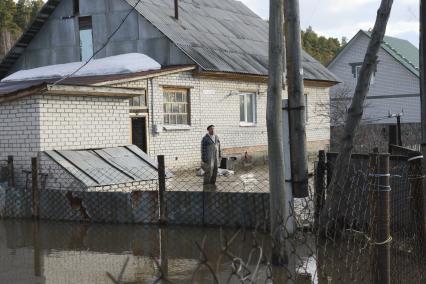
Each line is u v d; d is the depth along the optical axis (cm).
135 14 1916
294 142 686
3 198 1060
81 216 995
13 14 5369
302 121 688
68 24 2083
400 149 838
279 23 664
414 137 2084
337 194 726
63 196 1008
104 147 1277
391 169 674
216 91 1930
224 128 1964
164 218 941
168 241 828
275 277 570
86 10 2022
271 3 664
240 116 2069
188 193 925
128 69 1772
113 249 792
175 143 1770
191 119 1827
